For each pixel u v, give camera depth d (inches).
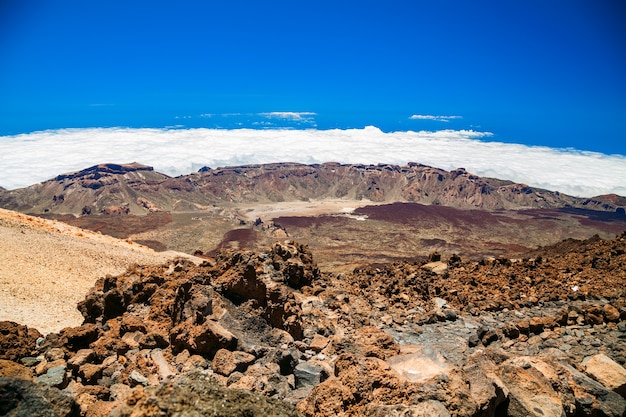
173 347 694.5
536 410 473.4
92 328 777.6
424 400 446.3
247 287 807.1
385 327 916.6
